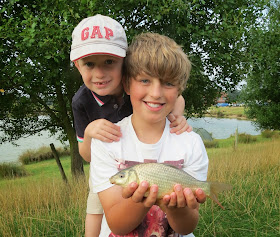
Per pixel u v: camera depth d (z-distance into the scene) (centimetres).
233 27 674
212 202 510
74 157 969
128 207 154
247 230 441
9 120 992
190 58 663
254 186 627
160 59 162
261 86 1919
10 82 745
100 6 605
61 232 456
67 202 598
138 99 172
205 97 902
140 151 179
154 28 682
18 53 679
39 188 626
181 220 159
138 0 617
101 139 182
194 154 184
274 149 1090
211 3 730
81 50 197
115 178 150
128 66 183
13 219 504
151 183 146
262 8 800
